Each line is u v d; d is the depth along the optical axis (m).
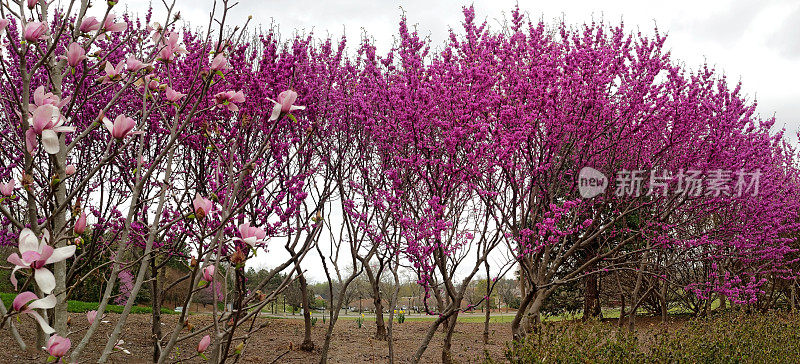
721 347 6.20
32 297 1.46
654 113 6.81
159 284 6.43
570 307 16.20
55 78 2.52
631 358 5.38
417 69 5.54
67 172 2.38
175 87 4.91
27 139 1.88
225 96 2.36
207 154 4.93
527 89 5.86
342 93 6.04
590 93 5.99
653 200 7.41
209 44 4.95
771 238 8.24
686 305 14.49
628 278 14.24
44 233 1.79
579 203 6.77
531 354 4.94
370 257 6.45
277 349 7.21
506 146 5.35
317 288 31.59
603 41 6.81
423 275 5.28
